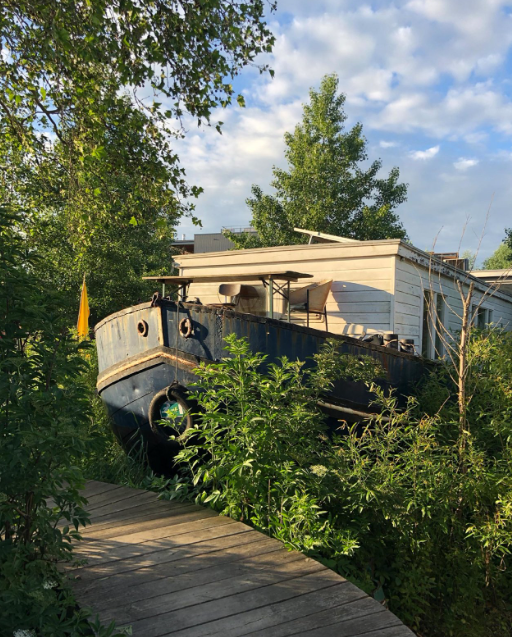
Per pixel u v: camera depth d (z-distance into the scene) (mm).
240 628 2693
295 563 3432
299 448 4363
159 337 5859
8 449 2262
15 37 6215
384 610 2906
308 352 5809
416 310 9375
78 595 2939
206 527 4012
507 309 17312
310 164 24328
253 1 6336
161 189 7531
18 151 7988
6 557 2479
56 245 15867
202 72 6652
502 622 4723
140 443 6250
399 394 6629
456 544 4883
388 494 4242
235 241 25812
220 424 4484
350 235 25453
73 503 2746
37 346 2604
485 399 5676
